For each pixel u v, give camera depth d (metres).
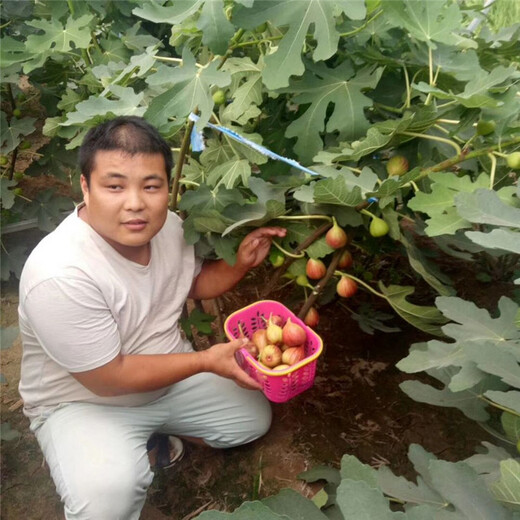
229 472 2.50
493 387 1.86
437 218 1.71
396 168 2.11
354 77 2.17
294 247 2.56
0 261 3.62
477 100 1.73
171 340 2.18
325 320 3.24
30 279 1.75
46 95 3.77
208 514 1.03
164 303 2.13
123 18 3.38
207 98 1.84
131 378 1.90
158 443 2.49
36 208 3.77
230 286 2.39
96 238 1.82
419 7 1.92
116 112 1.95
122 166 1.65
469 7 2.89
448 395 1.89
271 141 2.59
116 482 1.92
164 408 2.22
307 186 2.01
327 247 2.23
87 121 2.02
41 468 2.56
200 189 2.25
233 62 2.34
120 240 1.76
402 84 2.33
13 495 2.45
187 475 2.50
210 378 2.32
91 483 1.90
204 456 2.58
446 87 2.24
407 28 1.95
